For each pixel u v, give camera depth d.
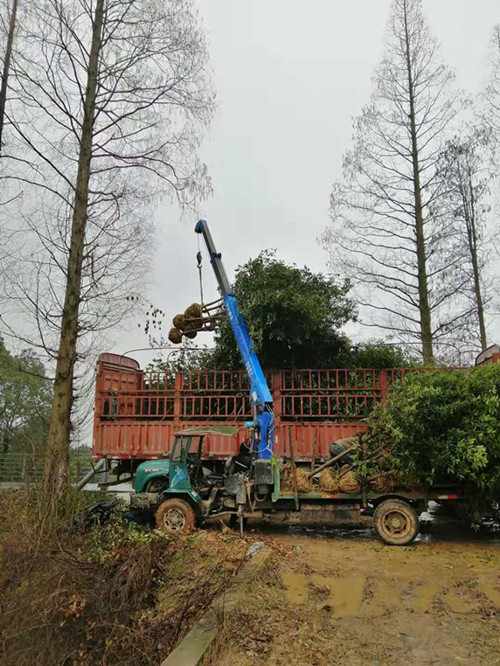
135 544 8.21
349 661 4.86
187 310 13.17
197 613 6.28
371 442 10.02
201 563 7.82
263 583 6.94
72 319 11.23
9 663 6.87
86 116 12.12
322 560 8.30
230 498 10.30
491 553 8.79
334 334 14.68
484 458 8.86
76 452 11.33
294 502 9.93
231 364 14.18
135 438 12.91
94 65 12.24
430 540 9.88
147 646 6.22
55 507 8.95
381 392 12.71
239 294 13.67
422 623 5.77
